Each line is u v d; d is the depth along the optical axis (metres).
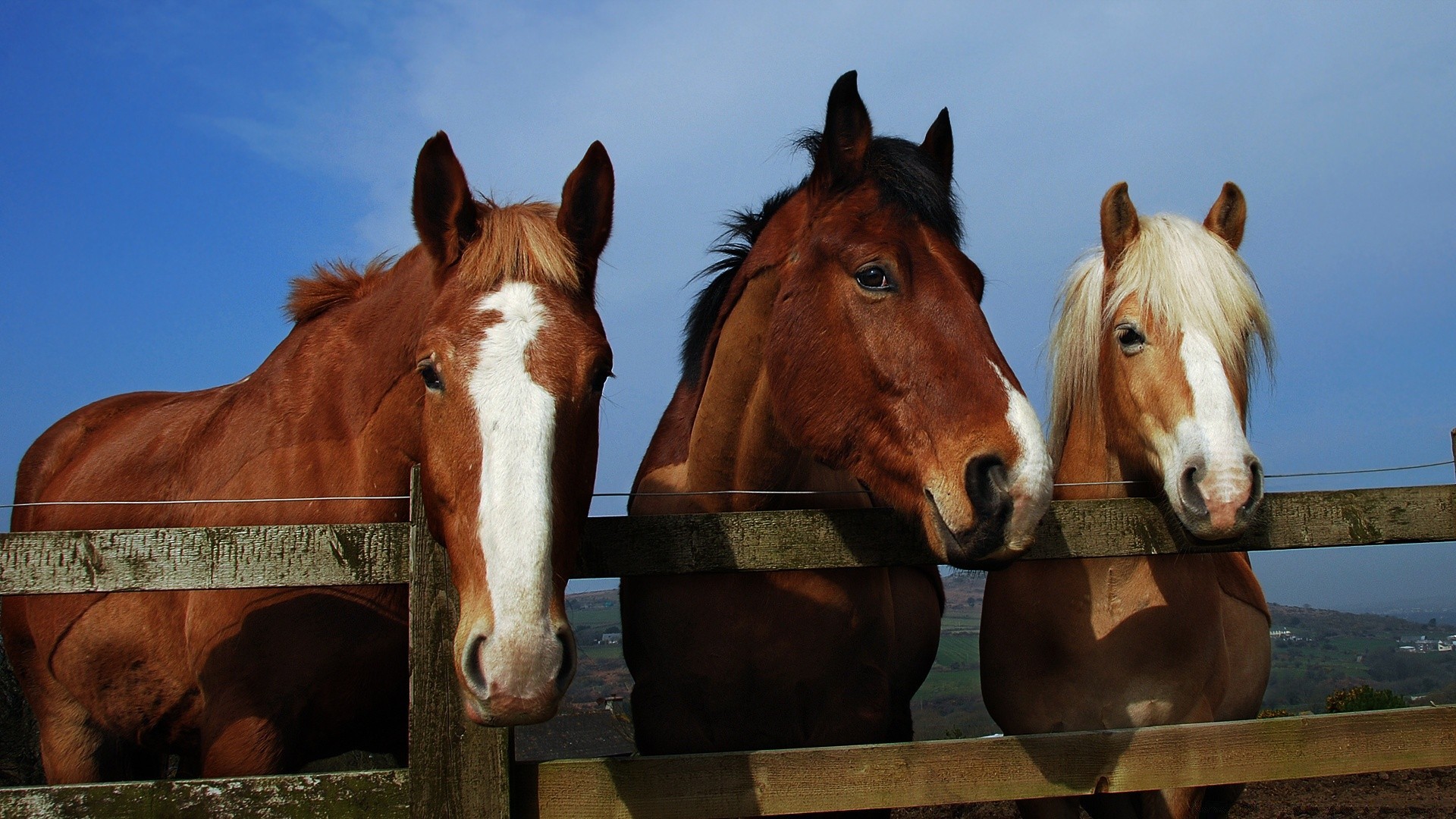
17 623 3.49
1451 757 2.53
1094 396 3.37
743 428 2.95
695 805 2.20
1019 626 3.33
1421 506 2.73
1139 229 3.15
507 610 1.85
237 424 3.01
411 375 2.64
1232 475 2.58
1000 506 2.17
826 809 2.25
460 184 2.35
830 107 2.61
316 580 2.13
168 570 2.10
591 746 7.65
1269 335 3.10
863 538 2.45
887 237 2.49
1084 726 3.21
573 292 2.27
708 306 3.33
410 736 2.07
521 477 1.94
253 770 2.55
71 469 3.67
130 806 2.03
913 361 2.38
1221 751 2.44
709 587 2.89
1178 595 3.12
